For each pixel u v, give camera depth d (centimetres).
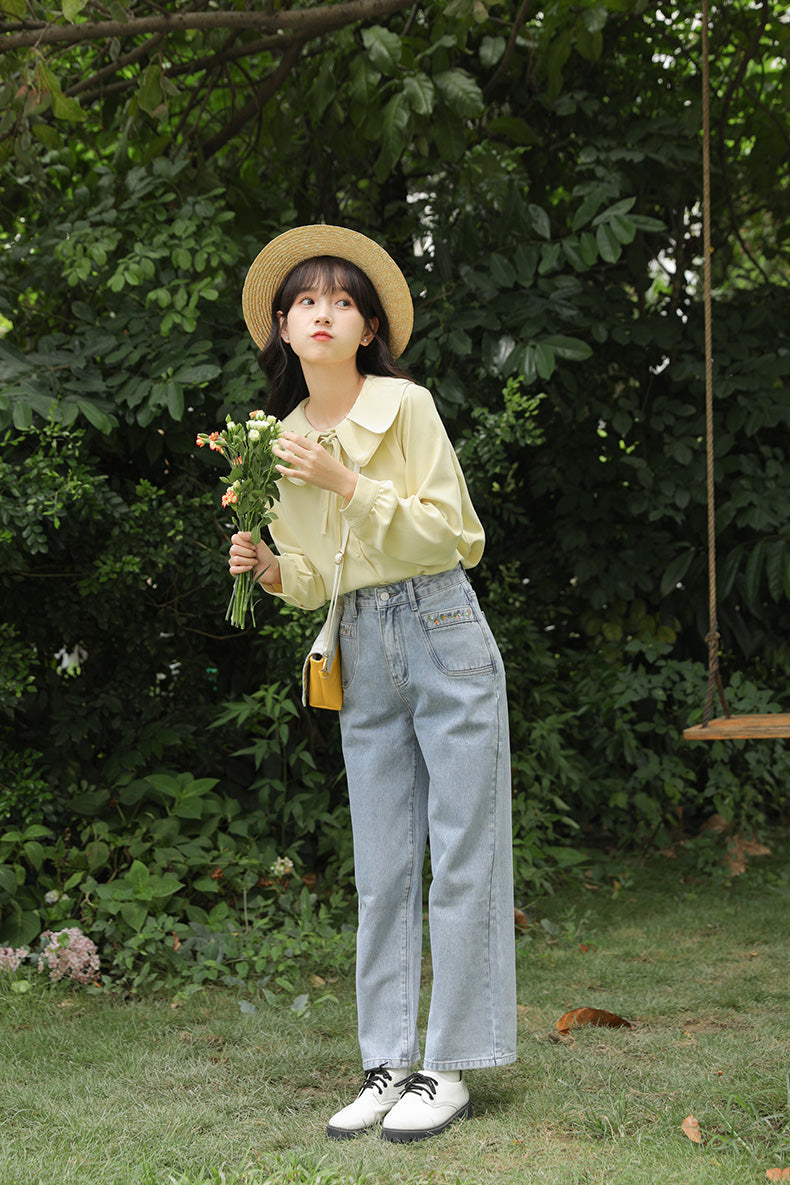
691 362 398
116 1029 246
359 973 201
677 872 389
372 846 199
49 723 364
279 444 180
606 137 409
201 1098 207
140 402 327
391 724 200
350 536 192
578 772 391
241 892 324
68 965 275
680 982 273
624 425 395
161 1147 182
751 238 511
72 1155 180
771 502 396
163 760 382
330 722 394
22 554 324
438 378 364
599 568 421
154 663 377
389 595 192
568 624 450
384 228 438
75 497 297
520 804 363
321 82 376
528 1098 199
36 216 385
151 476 360
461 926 189
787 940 308
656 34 425
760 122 447
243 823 333
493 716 191
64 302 388
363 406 194
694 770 427
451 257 380
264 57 455
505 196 385
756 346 416
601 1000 259
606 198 365
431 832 195
